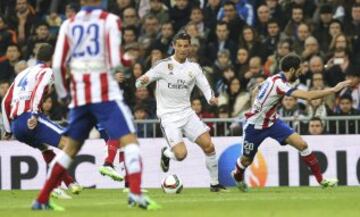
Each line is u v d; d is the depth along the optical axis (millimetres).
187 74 30641
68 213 20078
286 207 21500
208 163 31422
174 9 45594
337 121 37344
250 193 30109
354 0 45125
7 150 37438
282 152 37094
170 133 30750
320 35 42969
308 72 40406
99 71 20344
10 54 43625
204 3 46719
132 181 20438
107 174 30531
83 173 37438
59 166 20953
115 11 46594
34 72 28688
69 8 45656
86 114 20672
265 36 43812
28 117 28625
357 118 37219
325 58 42031
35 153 37375
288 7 44500
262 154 37188
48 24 46125
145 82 30641
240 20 43531
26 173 37375
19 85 28875
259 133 31406
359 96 39938
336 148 36875
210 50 43188
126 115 20359
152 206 20562
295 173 37062
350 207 21406
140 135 38000
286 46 41094
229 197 27281
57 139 28797
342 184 36844
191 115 30938
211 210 20516
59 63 20516
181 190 31312
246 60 41438
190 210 20516
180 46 30500
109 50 20156
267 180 37094
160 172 37344
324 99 39188
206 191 32625
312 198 25703
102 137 33969
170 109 30828
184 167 37375
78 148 21016
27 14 46750
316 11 44375
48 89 28938
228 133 37812
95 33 20328
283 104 38656
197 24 43938
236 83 40125
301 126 37344
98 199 27391
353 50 42094
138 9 47188
